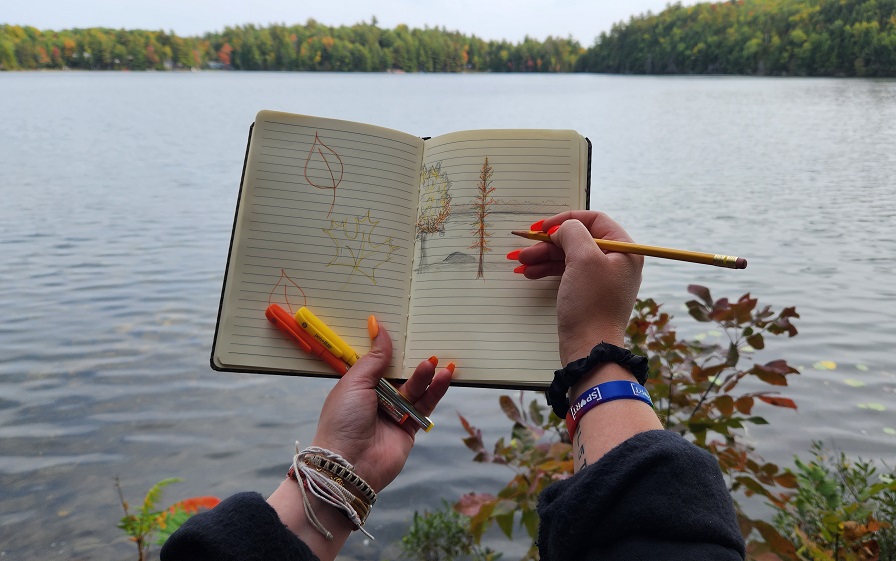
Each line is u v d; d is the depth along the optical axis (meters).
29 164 13.95
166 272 6.57
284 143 1.18
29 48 72.19
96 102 32.47
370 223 1.17
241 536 0.74
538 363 1.07
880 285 5.90
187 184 11.84
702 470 0.65
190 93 39.16
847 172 12.46
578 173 1.19
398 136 1.24
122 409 3.93
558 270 1.08
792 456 3.18
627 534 0.63
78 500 3.10
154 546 2.75
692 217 8.89
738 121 22.12
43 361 4.58
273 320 1.07
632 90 40.22
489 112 25.64
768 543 1.81
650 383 2.19
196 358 4.62
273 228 1.13
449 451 3.44
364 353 1.09
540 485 2.08
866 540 1.87
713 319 2.15
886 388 3.90
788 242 7.49
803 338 4.70
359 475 0.91
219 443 3.56
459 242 1.16
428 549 2.65
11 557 2.73
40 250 7.39
